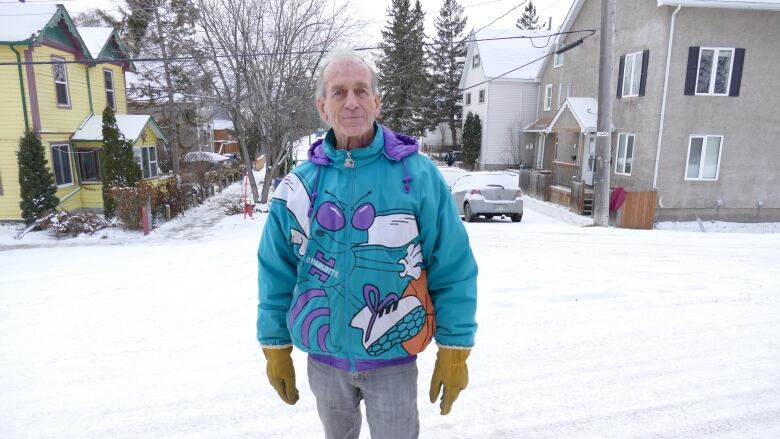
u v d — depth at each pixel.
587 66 19.31
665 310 4.04
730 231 13.56
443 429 2.33
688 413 2.44
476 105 28.73
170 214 14.04
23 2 13.79
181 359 3.23
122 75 18.36
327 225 1.41
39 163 12.45
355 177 1.40
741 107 13.93
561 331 3.56
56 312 4.38
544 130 20.83
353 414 1.65
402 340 1.42
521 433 2.29
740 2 13.03
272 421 2.45
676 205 14.41
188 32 15.37
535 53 27.61
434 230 1.42
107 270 6.31
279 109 14.73
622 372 2.90
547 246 7.46
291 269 1.55
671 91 13.82
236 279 5.61
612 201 13.38
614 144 16.20
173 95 21.58
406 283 1.40
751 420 2.37
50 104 13.61
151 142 17.77
